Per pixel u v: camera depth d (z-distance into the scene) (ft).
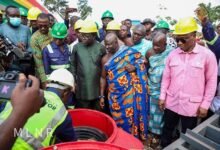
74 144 4.85
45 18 11.91
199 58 8.63
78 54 10.89
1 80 3.82
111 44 10.19
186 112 9.12
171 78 9.44
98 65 10.99
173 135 11.26
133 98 10.32
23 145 4.66
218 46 10.32
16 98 2.23
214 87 8.67
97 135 7.43
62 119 5.29
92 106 11.68
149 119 11.25
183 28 8.30
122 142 6.25
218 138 5.69
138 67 10.29
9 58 8.64
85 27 10.61
